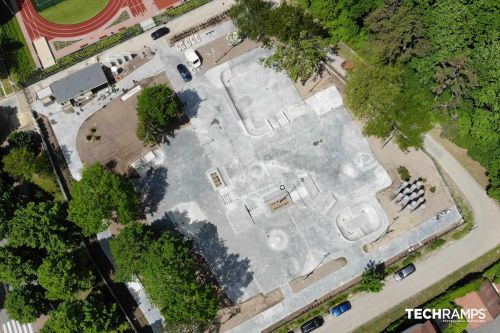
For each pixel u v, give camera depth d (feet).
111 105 386.73
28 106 388.78
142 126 352.08
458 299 321.73
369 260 340.80
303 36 357.20
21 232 316.40
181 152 370.53
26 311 309.42
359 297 332.80
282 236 347.36
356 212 353.31
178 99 371.35
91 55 405.18
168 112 352.49
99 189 319.88
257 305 333.62
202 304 293.84
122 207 323.78
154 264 300.81
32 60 407.23
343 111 378.53
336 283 336.70
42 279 305.53
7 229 331.36
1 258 314.96
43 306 320.09
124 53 399.65
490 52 340.18
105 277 340.59
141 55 402.11
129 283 338.75
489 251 340.39
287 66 370.32
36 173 361.10
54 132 380.37
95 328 296.71
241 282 338.75
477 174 360.07
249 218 351.67
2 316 338.34
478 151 351.25
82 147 375.66
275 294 335.67
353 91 350.84
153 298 299.17
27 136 368.27
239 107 383.24
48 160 368.68
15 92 394.93
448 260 339.77
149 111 349.61
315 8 382.22
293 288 336.70
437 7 350.23
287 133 373.61
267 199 356.18
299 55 362.53
